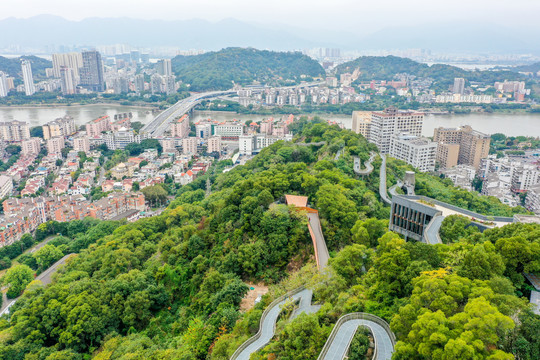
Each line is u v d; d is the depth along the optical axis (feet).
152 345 581.12
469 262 410.93
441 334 309.83
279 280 648.38
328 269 528.22
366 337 382.42
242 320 517.96
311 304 508.53
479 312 313.53
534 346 318.24
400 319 360.28
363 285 474.08
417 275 415.64
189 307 652.48
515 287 403.95
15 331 642.63
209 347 523.70
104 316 652.89
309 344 402.31
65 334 624.18
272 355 428.15
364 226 647.97
